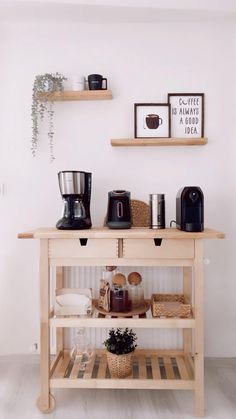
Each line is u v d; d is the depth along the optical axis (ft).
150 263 4.84
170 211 6.40
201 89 6.41
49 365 4.92
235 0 5.97
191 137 6.35
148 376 5.47
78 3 5.85
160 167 6.41
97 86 6.13
